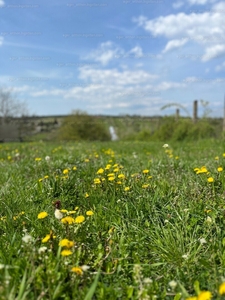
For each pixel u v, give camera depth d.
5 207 2.84
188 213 2.44
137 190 3.10
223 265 1.86
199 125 14.59
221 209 2.48
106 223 2.44
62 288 1.56
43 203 2.95
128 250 2.07
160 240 2.20
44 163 4.93
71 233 2.05
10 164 5.81
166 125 16.89
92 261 1.94
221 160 4.46
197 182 3.23
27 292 1.44
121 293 1.61
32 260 1.63
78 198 3.12
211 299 1.54
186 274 1.80
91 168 4.42
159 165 4.61
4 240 2.21
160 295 1.59
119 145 11.74
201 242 1.97
